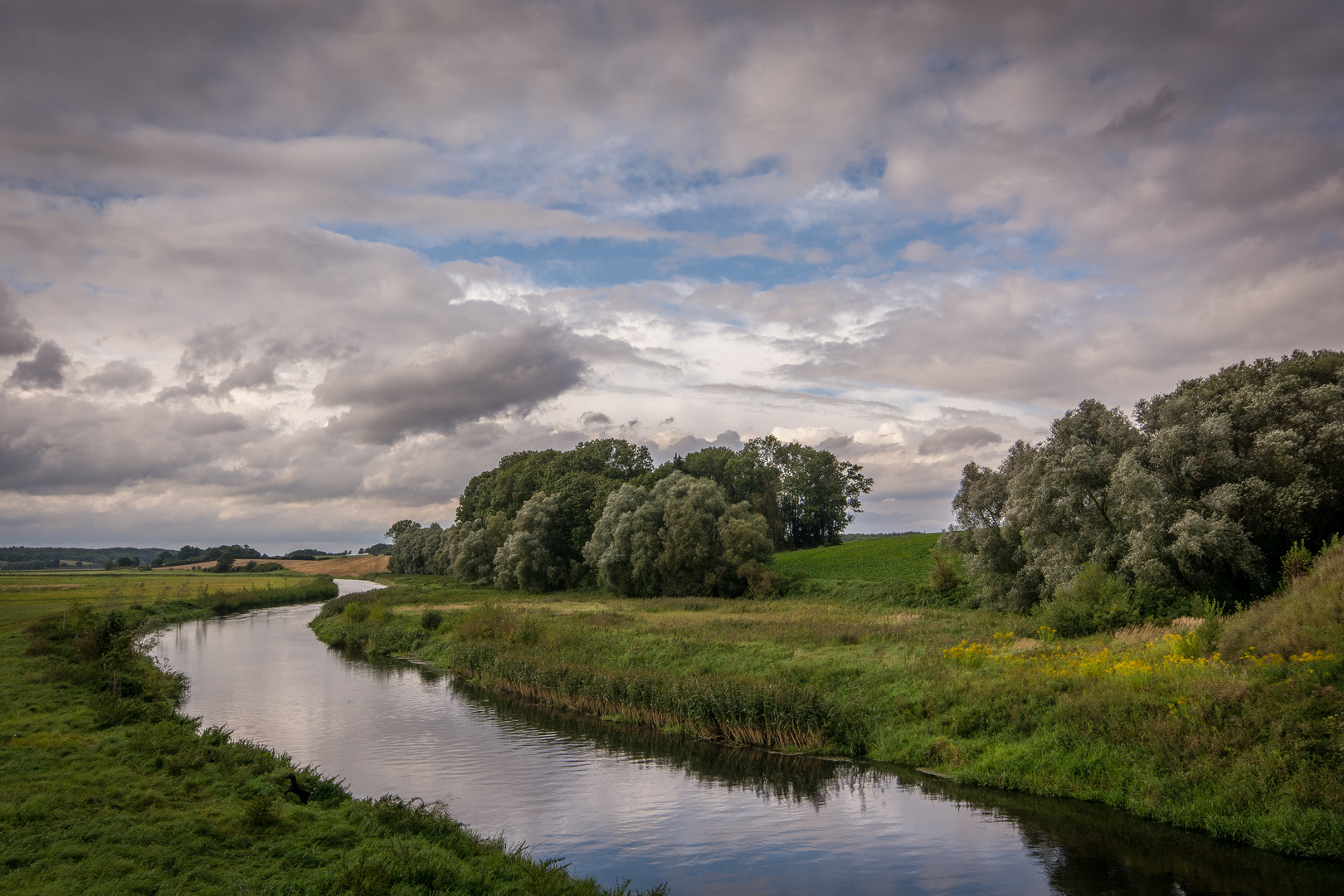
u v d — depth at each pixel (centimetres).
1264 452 3847
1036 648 3122
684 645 3894
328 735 3042
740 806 2170
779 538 11194
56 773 1781
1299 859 1653
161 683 3531
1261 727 1919
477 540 11288
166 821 1506
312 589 11706
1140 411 4753
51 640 4044
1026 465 4994
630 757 2717
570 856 1842
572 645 4366
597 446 12438
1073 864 1692
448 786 2389
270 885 1222
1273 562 3834
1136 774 2008
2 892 1109
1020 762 2219
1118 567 4041
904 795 2208
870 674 3005
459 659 4506
